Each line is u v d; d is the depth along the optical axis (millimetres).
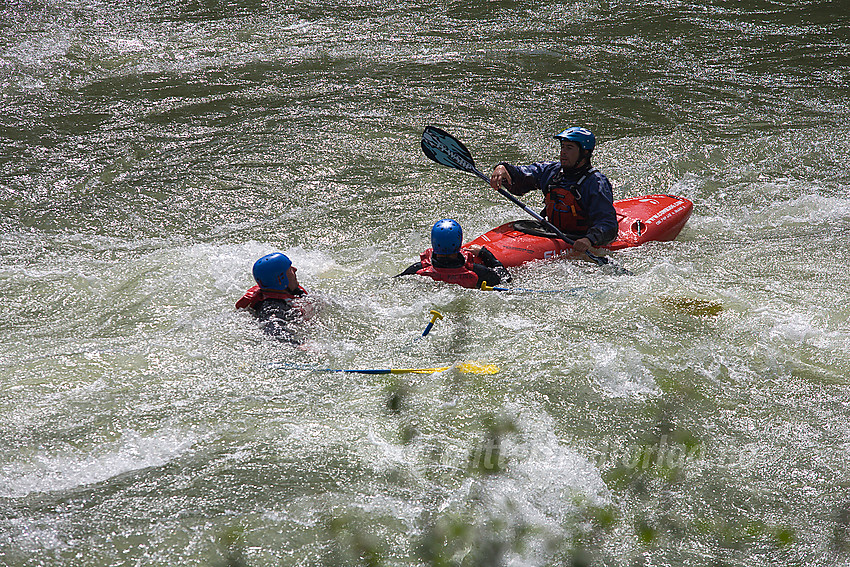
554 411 15055
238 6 55375
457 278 20203
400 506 12711
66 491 12859
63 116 37562
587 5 54938
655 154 33094
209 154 33312
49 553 11648
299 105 38844
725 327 18156
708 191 29719
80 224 27219
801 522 12562
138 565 11547
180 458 13672
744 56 45344
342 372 16281
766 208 27766
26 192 29625
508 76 42781
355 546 11969
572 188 22812
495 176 24094
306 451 13891
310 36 49750
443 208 28406
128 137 35156
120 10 54344
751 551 12070
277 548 11898
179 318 19031
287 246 25469
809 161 32000
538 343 17375
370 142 34406
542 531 12383
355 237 26078
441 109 38344
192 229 26938
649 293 19922
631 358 16656
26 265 23438
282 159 32656
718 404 15367
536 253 22188
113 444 13984
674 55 45750
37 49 46656
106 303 20312
